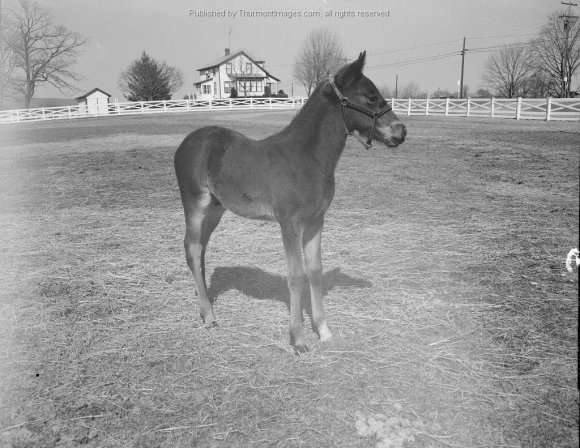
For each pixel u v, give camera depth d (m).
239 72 65.31
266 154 3.72
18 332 4.21
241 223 7.64
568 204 8.35
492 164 12.68
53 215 8.17
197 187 4.16
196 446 2.91
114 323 4.39
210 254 6.20
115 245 6.54
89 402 3.30
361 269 5.58
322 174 3.67
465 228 7.04
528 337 4.03
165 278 5.40
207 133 4.18
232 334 4.20
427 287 5.06
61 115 41.38
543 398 3.27
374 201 8.82
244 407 3.23
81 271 5.59
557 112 24.50
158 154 16.27
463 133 19.98
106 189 10.41
